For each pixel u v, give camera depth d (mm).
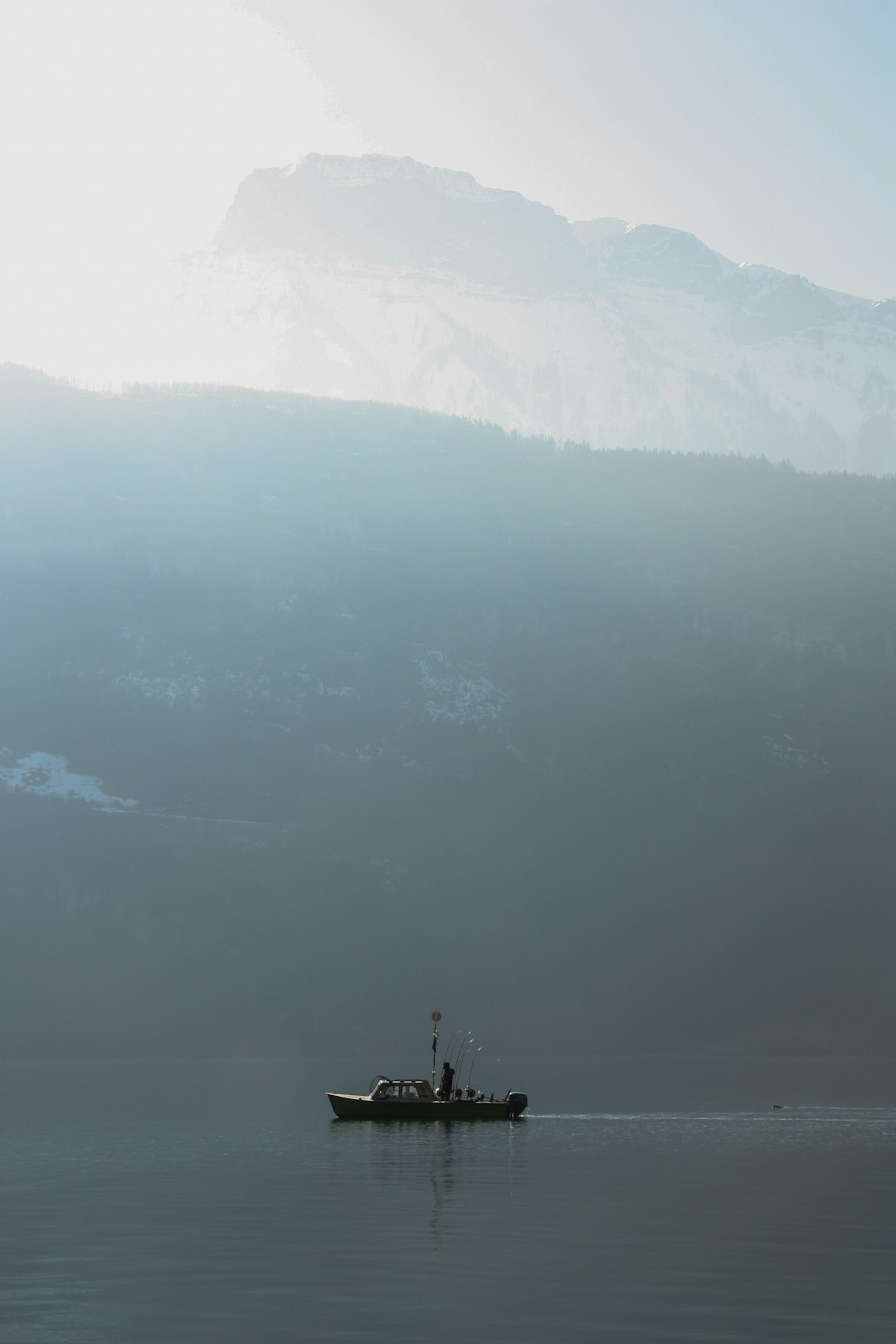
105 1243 62031
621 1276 54688
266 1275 54844
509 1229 65875
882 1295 51500
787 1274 55188
